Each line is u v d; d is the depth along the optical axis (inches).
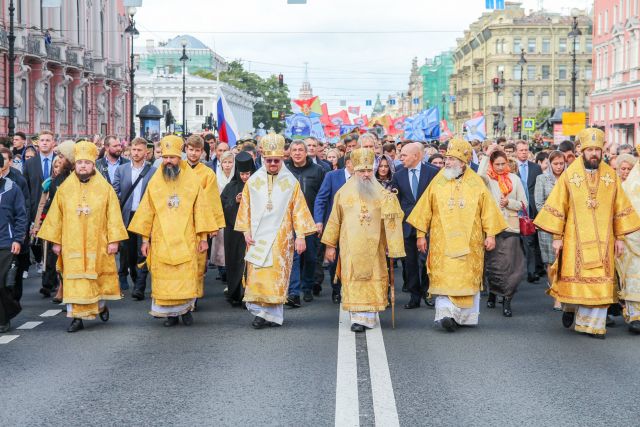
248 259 423.2
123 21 2795.3
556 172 563.2
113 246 421.4
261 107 5738.2
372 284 415.2
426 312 474.0
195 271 426.0
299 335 406.3
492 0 1157.1
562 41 4382.4
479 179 422.9
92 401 294.8
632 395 300.5
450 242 415.8
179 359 356.5
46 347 382.6
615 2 2630.4
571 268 408.8
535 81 4394.7
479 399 294.7
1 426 268.5
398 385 313.0
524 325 436.5
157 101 4500.5
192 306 435.2
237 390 306.8
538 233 563.8
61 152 530.6
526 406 286.5
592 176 412.2
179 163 428.8
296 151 535.5
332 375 327.9
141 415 278.2
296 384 314.8
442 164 601.3
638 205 435.8
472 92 4692.4
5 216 419.5
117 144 575.2
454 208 417.4
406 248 486.3
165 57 5580.7
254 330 419.8
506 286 463.5
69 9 2206.0
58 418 276.2
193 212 427.2
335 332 414.0
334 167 756.6
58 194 420.2
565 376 327.0
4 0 1733.5
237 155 492.7
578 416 275.7
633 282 414.9
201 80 4488.2
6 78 1754.4
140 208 427.5
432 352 368.8
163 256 422.3
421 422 269.0
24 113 1904.5
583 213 410.3
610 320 438.6
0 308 418.0
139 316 461.7
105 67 2504.9
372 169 417.7
